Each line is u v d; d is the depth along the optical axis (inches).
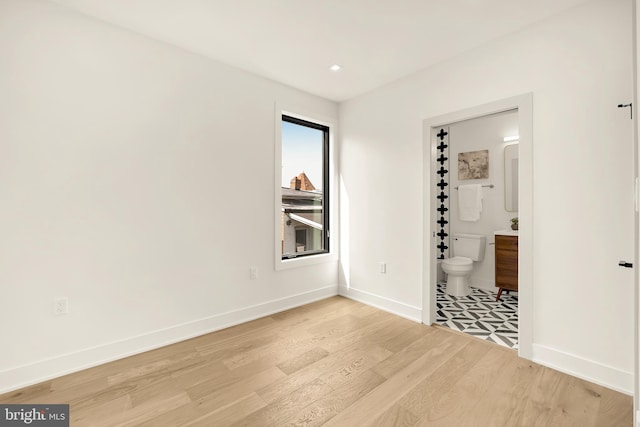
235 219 110.8
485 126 160.2
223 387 72.7
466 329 108.3
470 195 161.3
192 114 100.0
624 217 70.4
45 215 75.6
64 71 77.9
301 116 132.0
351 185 140.3
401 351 91.0
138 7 77.8
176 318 97.4
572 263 77.8
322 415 63.1
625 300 70.5
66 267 78.5
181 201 98.0
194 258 101.1
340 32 89.0
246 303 114.4
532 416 62.6
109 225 84.8
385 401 67.7
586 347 75.8
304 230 140.4
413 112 114.7
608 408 64.8
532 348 84.6
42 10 74.9
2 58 70.2
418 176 113.3
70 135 78.7
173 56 96.0
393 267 122.9
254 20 83.3
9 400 67.6
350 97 138.8
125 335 87.7
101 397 68.8
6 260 71.0
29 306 73.7
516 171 148.8
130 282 88.5
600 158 73.6
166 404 66.5
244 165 112.8
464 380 75.7
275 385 73.7
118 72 86.0
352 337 100.6
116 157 85.7
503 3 76.0
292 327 108.8
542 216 82.4
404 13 80.3
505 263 138.6
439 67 106.6
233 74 109.5
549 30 81.4
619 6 70.9
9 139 71.0
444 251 174.6
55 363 76.8
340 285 147.3
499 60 91.1
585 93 75.6
